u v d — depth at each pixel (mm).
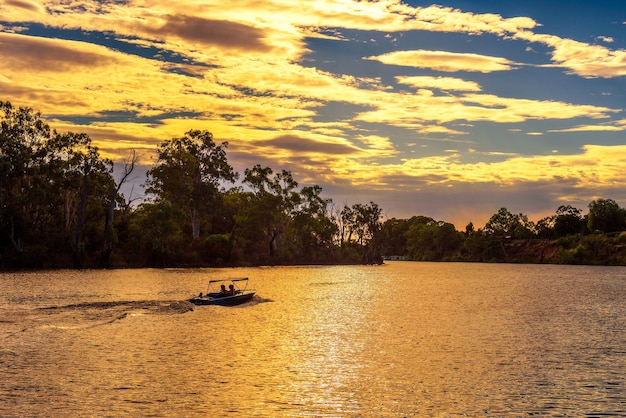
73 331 34344
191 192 138375
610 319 44719
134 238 122188
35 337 32188
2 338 31766
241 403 20625
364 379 24078
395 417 19406
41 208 108875
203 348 30125
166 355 28203
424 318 44656
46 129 109312
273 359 27781
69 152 108938
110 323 37562
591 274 132875
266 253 156000
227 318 41281
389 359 28078
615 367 26578
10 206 104000
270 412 19719
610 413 19969
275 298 60750
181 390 22031
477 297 65938
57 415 19078
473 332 37125
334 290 73688
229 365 26312
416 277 113250
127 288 65500
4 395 21094
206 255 135500
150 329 35719
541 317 45938
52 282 73500
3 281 74500
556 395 21969
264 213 148625
